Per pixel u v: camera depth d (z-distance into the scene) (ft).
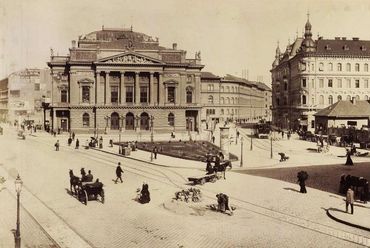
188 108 326.03
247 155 186.39
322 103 310.86
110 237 75.51
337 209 91.25
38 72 292.20
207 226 80.89
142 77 318.86
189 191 100.78
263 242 71.87
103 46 311.47
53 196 104.94
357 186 101.86
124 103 312.71
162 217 86.84
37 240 74.79
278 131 294.66
